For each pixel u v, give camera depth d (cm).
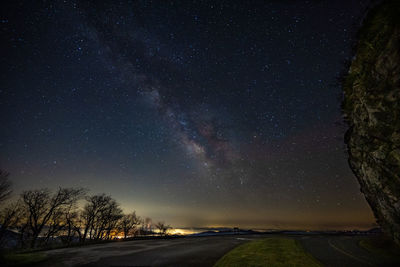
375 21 914
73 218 3394
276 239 2302
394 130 859
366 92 991
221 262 1106
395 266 1041
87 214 3622
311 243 2106
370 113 974
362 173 1204
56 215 3228
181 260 1205
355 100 1111
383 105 891
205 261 1175
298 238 2820
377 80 915
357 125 1131
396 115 838
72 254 1421
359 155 1182
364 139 1089
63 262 1155
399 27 791
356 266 1046
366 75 988
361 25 1002
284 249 1480
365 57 988
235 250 1498
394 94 829
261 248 1534
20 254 1350
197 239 2700
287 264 1022
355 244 1962
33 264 1102
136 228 4303
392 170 917
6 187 2147
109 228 3841
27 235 2866
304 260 1117
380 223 1290
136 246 1898
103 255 1377
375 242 1814
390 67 834
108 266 1061
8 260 1102
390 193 970
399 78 796
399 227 1024
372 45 935
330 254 1402
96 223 3694
